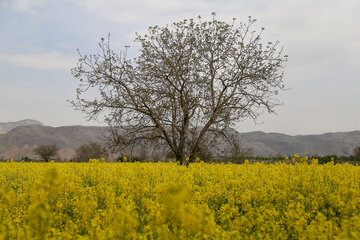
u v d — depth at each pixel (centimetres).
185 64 1733
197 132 1758
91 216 612
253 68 1752
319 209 790
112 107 1742
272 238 534
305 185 962
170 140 1836
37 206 438
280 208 740
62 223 632
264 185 977
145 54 1794
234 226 559
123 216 459
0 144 19150
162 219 492
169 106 1716
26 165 1692
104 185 941
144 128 1830
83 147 4622
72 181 876
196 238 467
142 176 825
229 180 1005
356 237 433
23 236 448
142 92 1734
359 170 1376
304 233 530
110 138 1825
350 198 771
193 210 488
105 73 1739
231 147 1866
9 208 665
